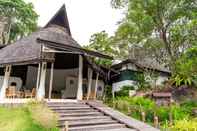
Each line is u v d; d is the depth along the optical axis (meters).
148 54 33.16
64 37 23.05
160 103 21.62
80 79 19.25
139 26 25.48
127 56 34.09
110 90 27.88
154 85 28.86
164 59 33.97
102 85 27.42
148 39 28.73
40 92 16.58
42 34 21.59
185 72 19.97
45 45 16.98
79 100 18.42
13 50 20.59
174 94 22.66
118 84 30.69
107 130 12.98
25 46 20.33
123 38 30.41
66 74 24.23
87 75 23.59
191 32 23.53
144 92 25.45
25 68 21.06
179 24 24.78
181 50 27.97
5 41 38.84
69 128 12.10
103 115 15.71
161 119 15.91
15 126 11.12
